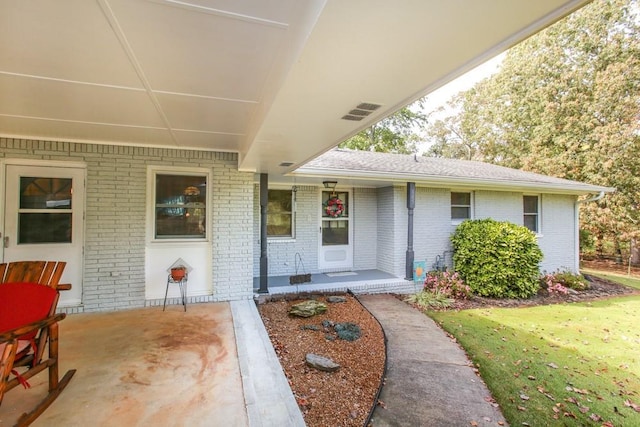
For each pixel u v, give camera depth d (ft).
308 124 8.68
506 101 57.36
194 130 12.71
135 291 15.30
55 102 9.57
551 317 19.17
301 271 24.90
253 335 12.04
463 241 24.73
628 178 41.75
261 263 19.20
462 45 4.71
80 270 14.62
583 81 45.85
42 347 7.65
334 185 24.66
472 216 27.32
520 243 23.00
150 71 7.52
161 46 6.39
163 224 15.97
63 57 6.84
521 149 55.57
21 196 13.92
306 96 6.73
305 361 11.59
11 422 6.84
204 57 6.84
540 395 10.67
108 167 14.89
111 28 5.76
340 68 5.45
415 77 5.81
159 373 9.20
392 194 24.90
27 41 6.20
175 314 14.38
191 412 7.47
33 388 8.23
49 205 14.25
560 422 9.34
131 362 9.83
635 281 33.40
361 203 26.76
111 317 13.92
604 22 43.91
